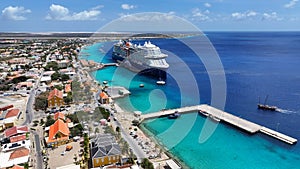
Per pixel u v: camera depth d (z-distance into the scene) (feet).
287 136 206.39
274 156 181.78
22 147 179.11
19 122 233.35
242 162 173.68
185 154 182.80
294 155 183.21
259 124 238.48
